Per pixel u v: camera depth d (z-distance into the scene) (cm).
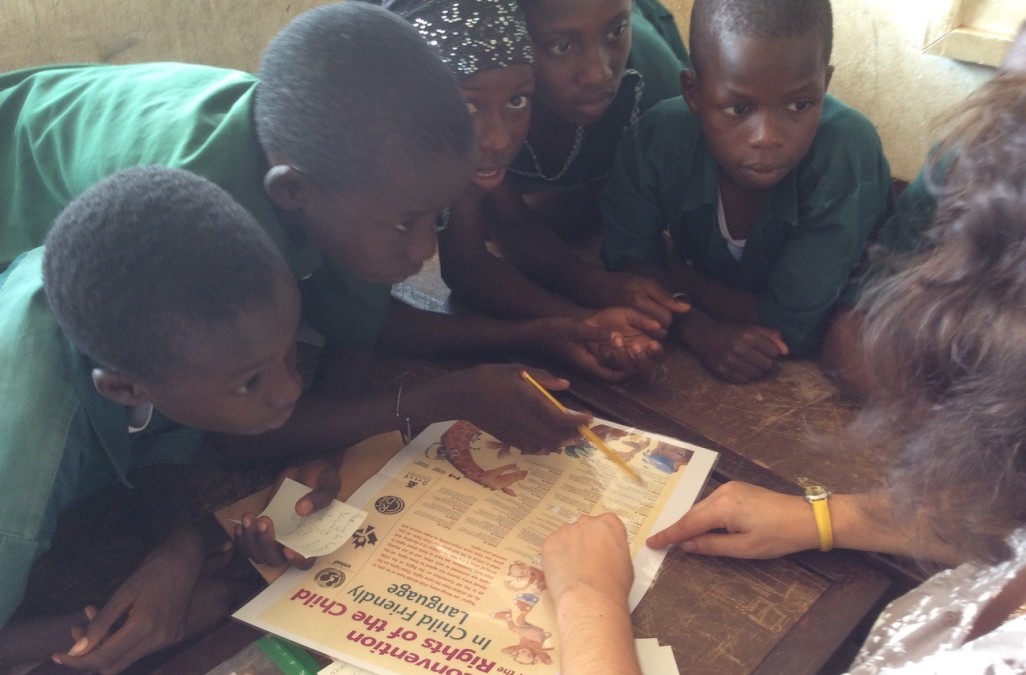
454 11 118
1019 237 56
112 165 100
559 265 156
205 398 85
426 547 99
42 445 88
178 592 94
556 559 91
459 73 118
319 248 104
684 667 89
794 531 98
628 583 91
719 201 142
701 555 100
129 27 149
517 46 121
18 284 94
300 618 91
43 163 109
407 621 91
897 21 185
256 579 100
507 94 122
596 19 128
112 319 79
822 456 121
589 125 158
